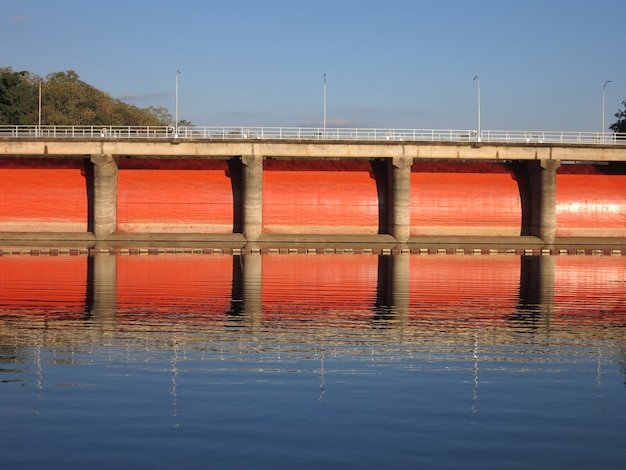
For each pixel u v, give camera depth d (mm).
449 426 15734
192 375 19344
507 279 40375
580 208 68688
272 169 68125
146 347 22422
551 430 15594
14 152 63688
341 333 24891
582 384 19000
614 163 71312
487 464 13836
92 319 26828
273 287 35906
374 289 35594
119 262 47250
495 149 66125
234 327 25719
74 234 63750
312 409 16688
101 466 13570
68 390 17906
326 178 67938
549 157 66312
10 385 18281
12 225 64750
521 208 68438
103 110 148000
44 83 146250
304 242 64312
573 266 48031
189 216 66062
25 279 38000
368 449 14430
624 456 14305
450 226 67562
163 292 33750
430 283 38188
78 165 66312
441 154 65688
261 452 14234
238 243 63375
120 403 16969
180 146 64375
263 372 19734
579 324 26984
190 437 14945
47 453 14133
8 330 24688
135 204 65938
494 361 21250
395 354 21953
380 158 68250
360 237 65000
